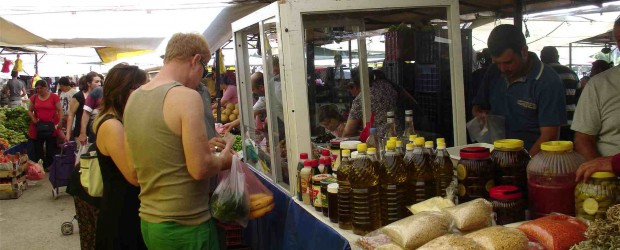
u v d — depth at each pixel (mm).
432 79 2756
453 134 2715
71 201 6875
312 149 2656
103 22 6852
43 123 8766
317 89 2662
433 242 1516
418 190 2090
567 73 4438
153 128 2131
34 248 4922
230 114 6051
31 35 7660
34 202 6852
